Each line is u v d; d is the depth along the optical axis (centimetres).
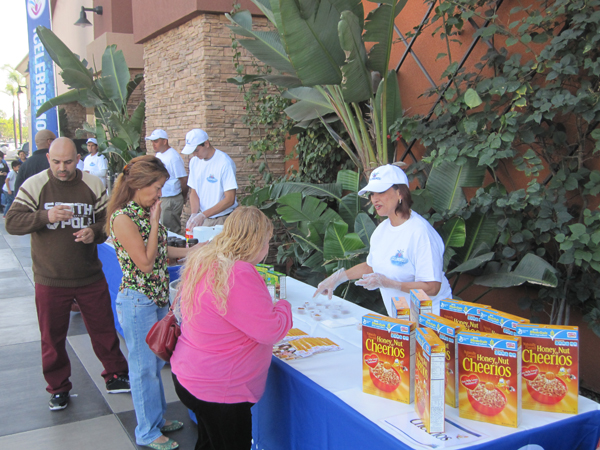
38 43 1210
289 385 211
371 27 370
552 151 357
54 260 332
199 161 523
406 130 426
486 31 371
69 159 325
